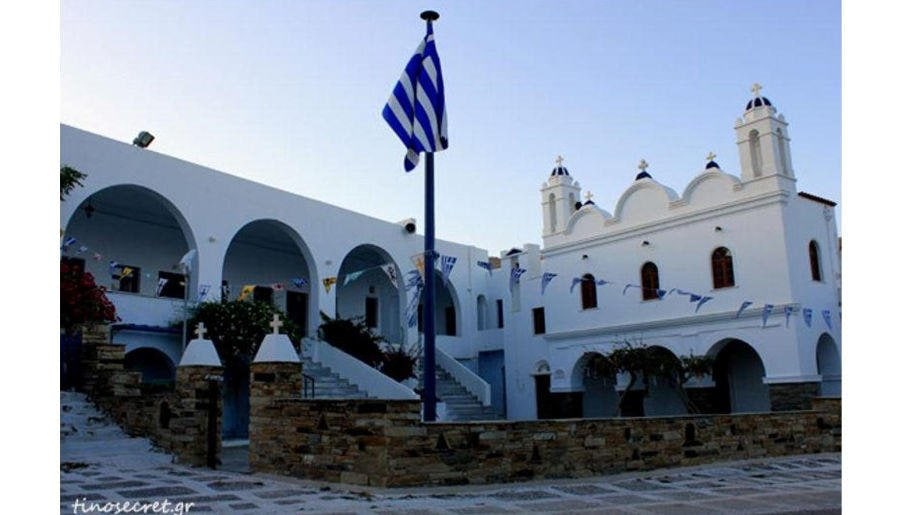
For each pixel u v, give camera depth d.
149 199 21.95
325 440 10.59
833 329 23.36
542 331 29.92
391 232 28.70
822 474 12.41
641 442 12.50
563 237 29.14
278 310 21.69
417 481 9.98
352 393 22.48
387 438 9.87
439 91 13.43
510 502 9.17
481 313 33.53
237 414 21.12
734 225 23.77
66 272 16.64
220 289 21.86
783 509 8.83
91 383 15.26
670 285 25.33
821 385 22.50
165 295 24.19
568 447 11.52
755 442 14.39
